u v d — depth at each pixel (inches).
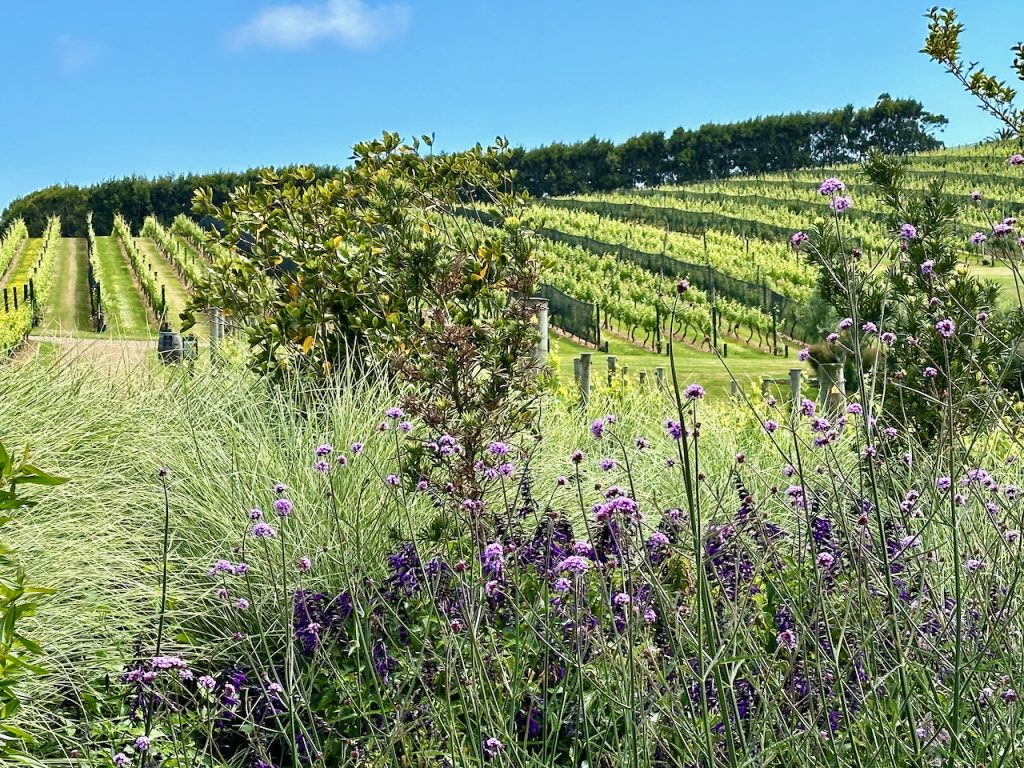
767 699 111.0
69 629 159.9
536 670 138.4
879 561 139.3
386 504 199.6
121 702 148.2
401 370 232.5
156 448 242.1
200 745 143.1
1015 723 102.4
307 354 319.3
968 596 132.9
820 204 2989.7
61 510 196.2
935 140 4931.1
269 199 331.6
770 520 167.6
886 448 159.9
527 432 262.1
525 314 260.8
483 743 116.3
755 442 312.0
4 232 3058.6
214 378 313.3
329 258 321.7
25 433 224.4
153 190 3690.9
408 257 271.3
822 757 106.0
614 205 3358.8
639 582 134.0
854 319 136.9
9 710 117.0
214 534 203.5
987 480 143.7
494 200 320.8
